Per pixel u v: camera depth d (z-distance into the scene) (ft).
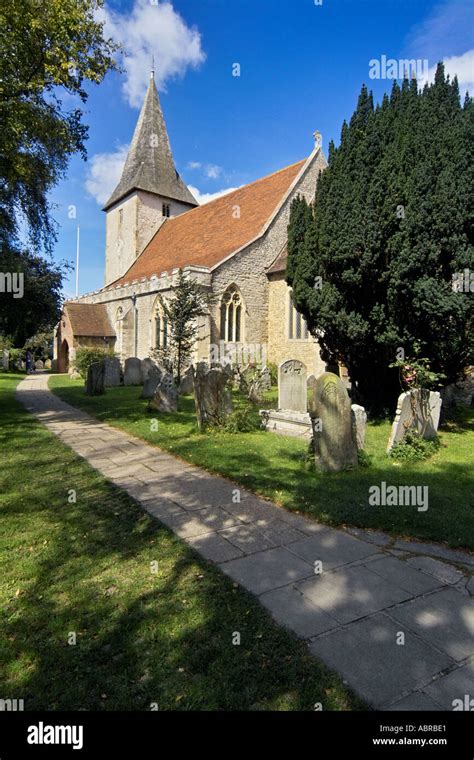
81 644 8.24
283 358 69.92
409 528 13.48
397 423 22.47
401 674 7.52
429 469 19.94
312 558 11.76
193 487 17.67
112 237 113.70
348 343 32.17
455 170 25.44
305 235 34.78
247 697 7.02
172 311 54.24
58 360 108.06
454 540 12.69
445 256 26.63
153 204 105.81
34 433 28.25
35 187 36.45
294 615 9.16
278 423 29.14
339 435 19.42
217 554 11.90
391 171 27.32
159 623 8.84
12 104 28.27
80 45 29.78
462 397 46.47
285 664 7.73
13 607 9.40
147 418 34.53
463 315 25.90
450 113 27.81
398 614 9.27
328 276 31.73
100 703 6.93
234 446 24.40
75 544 12.39
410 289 26.73
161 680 7.38
